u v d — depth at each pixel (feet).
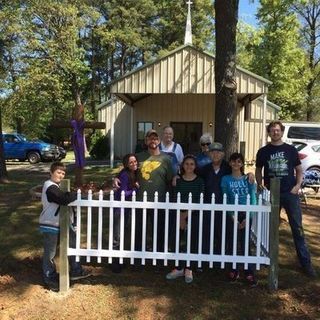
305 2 110.93
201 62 60.54
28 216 29.17
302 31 135.03
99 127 33.12
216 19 27.12
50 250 17.49
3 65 83.66
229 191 18.04
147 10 154.51
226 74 26.89
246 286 17.76
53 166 17.46
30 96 99.40
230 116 27.02
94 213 29.25
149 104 81.46
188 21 89.10
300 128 65.31
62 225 17.26
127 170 19.54
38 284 17.88
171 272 18.48
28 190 40.63
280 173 18.94
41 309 16.07
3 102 96.12
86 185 32.24
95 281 18.16
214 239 18.38
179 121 80.94
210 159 20.36
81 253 17.62
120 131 86.02
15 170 67.10
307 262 19.07
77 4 109.70
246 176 18.28
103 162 75.87
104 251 17.65
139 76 61.67
